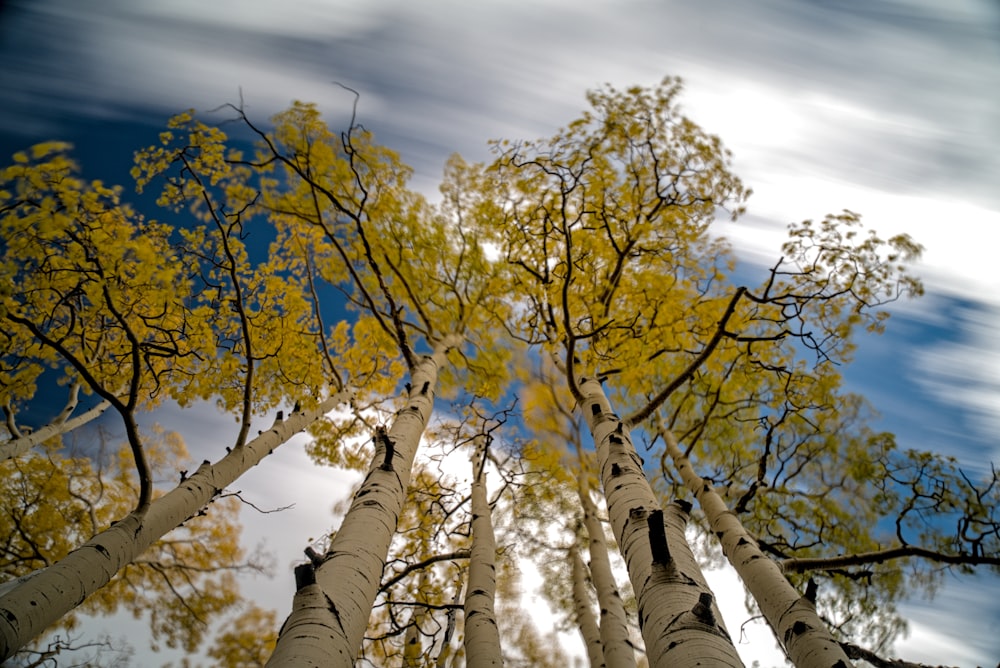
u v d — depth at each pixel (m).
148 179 5.14
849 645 4.65
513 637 7.78
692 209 6.00
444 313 9.16
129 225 4.86
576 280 5.81
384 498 3.63
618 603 5.70
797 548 6.30
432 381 6.25
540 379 8.86
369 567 2.93
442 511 7.46
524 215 5.88
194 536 8.70
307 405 7.14
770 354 6.39
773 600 3.93
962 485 5.72
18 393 4.80
